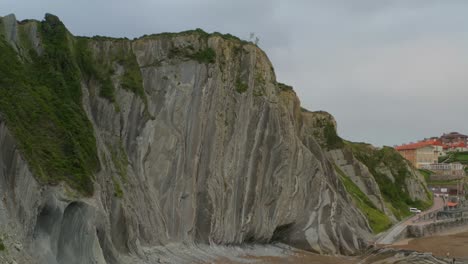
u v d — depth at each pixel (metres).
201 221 55.59
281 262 57.34
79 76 46.19
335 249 71.38
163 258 45.28
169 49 58.78
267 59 71.12
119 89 51.59
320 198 73.81
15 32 43.34
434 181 165.75
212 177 57.50
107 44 54.06
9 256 28.56
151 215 48.16
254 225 63.25
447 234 99.38
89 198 35.81
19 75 39.22
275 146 67.19
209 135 58.12
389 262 62.88
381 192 113.75
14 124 33.41
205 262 49.16
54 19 48.06
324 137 106.38
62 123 38.88
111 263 37.69
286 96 84.38
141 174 49.78
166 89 55.97
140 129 51.53
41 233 32.50
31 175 32.41
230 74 63.62
